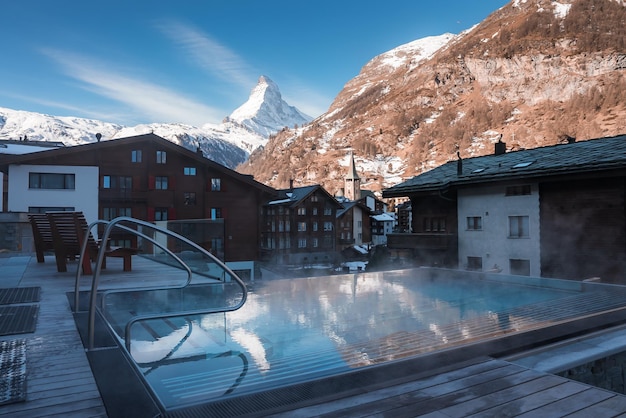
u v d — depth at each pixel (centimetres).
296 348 427
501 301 712
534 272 1667
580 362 361
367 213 5956
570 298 671
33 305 532
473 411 251
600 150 1600
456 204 1977
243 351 414
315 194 4522
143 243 1264
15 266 926
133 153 2703
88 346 358
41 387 282
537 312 574
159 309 568
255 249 2978
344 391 280
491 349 360
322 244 4544
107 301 589
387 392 279
